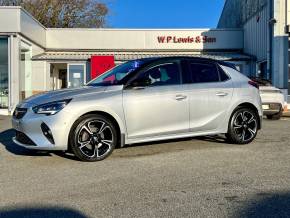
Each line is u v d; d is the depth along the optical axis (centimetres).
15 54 1886
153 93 733
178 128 757
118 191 529
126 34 2592
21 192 532
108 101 695
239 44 2623
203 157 720
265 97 1388
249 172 616
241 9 2695
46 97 696
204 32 2611
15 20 1877
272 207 463
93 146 693
